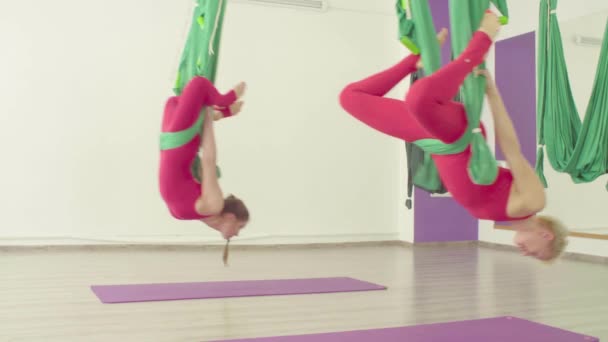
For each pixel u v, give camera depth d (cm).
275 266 630
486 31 236
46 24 706
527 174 239
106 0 729
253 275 564
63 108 712
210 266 619
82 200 720
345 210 842
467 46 238
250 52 789
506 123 242
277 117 802
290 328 364
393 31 869
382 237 868
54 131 709
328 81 830
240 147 784
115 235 733
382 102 268
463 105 241
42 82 704
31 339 331
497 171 239
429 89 223
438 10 799
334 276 567
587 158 559
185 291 473
